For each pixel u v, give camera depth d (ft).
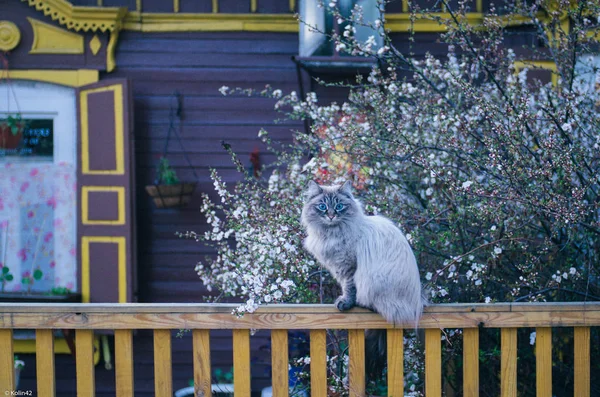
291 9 20.07
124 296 19.24
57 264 19.81
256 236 13.26
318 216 11.35
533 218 13.64
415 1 19.44
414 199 15.02
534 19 16.11
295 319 11.26
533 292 13.50
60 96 19.76
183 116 20.22
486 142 13.05
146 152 20.18
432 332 11.50
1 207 19.79
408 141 13.94
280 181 15.94
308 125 19.80
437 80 16.72
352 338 11.44
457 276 12.85
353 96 16.11
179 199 19.24
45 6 19.31
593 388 14.38
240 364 11.33
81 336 11.20
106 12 19.17
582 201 12.75
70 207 19.81
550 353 11.55
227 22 20.04
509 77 14.98
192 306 11.16
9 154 19.81
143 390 20.18
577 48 15.69
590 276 13.70
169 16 19.95
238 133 20.22
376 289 11.05
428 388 11.50
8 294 19.29
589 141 14.56
